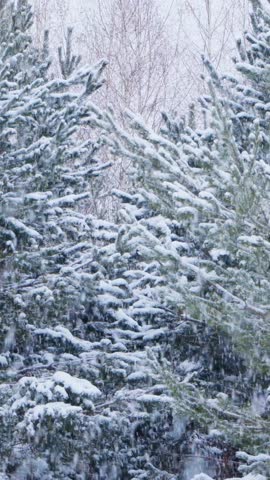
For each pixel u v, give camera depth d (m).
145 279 10.91
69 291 11.25
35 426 9.76
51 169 11.43
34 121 11.78
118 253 11.18
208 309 8.20
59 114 11.95
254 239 7.88
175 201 8.46
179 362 11.25
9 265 11.35
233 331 8.16
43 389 9.50
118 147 8.87
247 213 8.09
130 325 11.22
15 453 10.68
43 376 11.08
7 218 10.91
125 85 31.27
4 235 10.92
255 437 8.20
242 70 10.40
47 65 13.12
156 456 11.52
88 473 11.18
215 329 10.31
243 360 10.62
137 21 33.25
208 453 11.23
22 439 10.44
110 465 11.20
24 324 11.29
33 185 11.36
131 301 11.44
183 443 11.34
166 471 11.52
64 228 12.01
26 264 11.19
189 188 8.73
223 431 8.24
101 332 11.78
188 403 8.29
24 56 12.59
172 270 8.29
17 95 10.70
